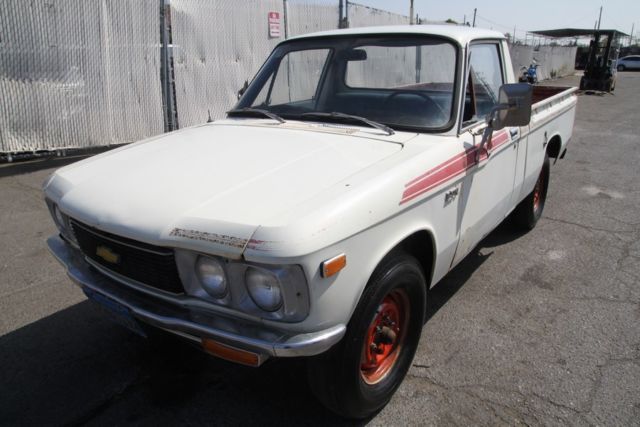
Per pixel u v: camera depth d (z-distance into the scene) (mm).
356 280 2133
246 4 8969
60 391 2814
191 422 2602
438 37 3211
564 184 6914
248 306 2037
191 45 8328
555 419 2574
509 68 3826
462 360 3051
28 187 6258
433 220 2670
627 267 4312
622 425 2531
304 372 2979
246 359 2031
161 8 7785
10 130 7082
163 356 3121
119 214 2229
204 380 2914
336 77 3492
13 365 3025
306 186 2230
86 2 7262
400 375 2709
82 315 3549
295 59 3721
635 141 10023
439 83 3117
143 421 2609
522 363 3020
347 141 2812
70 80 7391
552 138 4887
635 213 5699
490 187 3369
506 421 2566
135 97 8031
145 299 2301
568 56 32719
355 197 2145
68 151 7793
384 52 3352
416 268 2559
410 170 2465
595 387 2807
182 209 2137
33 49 7008
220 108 9000
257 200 2127
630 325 3416
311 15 10336
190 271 2104
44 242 4703
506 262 4410
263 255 1856
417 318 2736
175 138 3129
